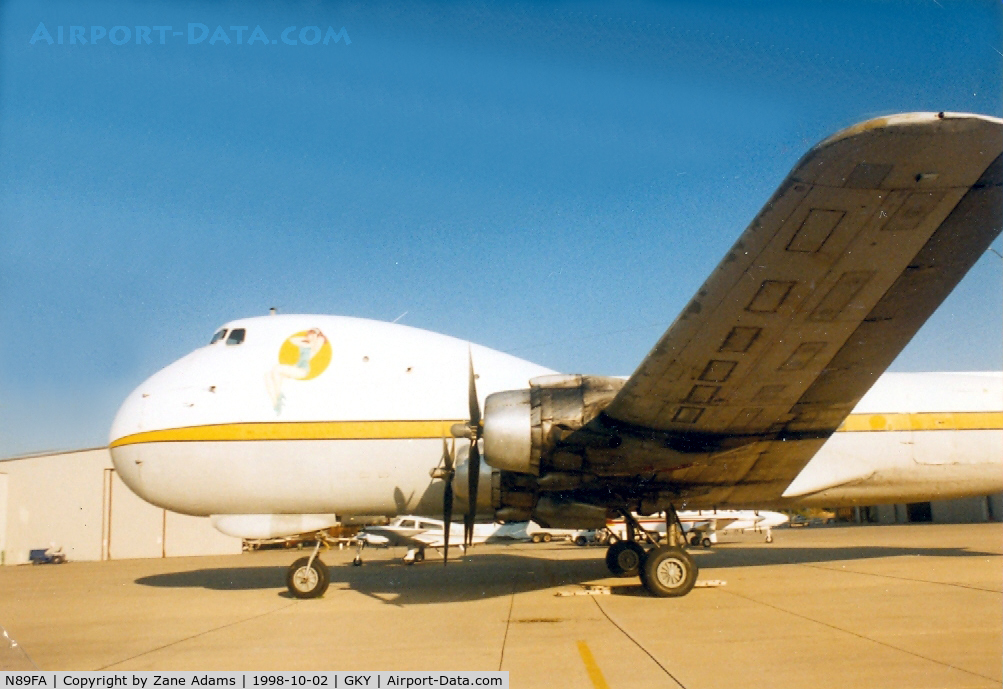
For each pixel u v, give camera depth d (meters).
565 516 10.16
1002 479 12.12
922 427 11.92
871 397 12.12
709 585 10.38
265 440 11.10
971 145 5.77
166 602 11.31
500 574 14.09
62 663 6.45
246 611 9.78
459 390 11.54
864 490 12.05
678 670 5.44
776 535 30.09
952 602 8.52
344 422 11.17
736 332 7.68
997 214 6.53
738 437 9.30
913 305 7.57
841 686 4.88
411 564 19.12
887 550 17.39
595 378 9.60
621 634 6.96
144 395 11.76
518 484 10.23
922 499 12.49
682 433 9.23
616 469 9.40
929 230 6.66
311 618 8.83
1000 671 5.20
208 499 11.29
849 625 7.14
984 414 12.10
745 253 6.79
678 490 10.02
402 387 11.45
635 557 12.29
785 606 8.46
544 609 8.79
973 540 21.12
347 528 11.97
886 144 5.77
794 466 10.00
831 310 7.50
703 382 8.37
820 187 6.17
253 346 11.73
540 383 9.56
